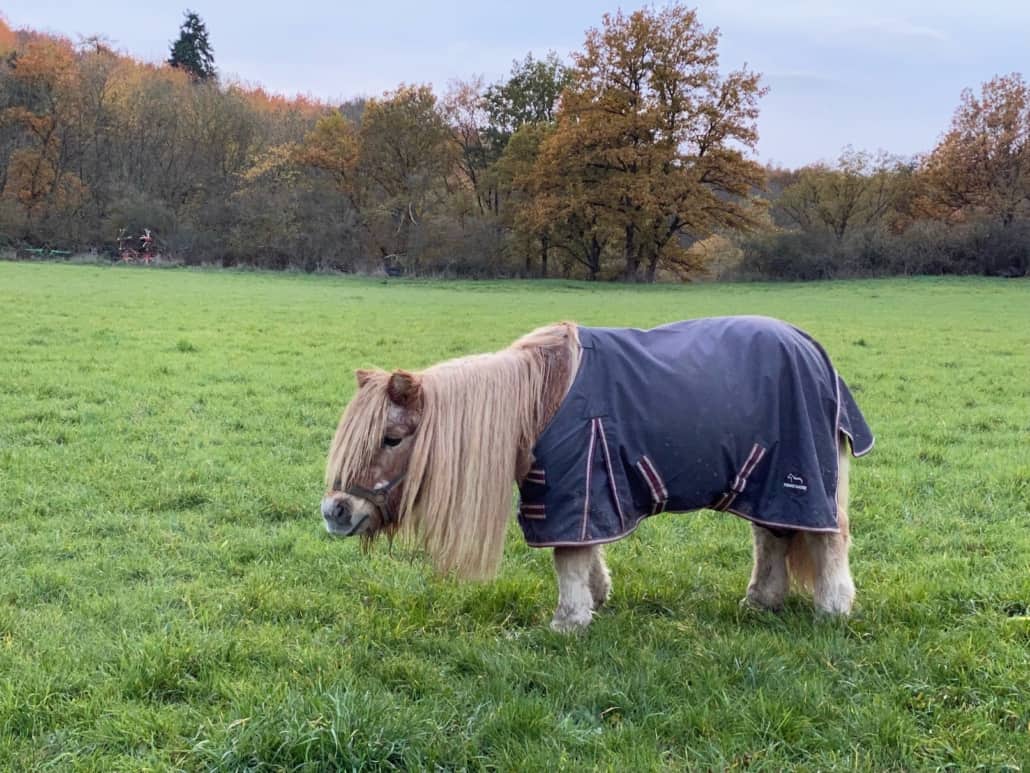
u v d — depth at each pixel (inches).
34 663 168.6
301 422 419.8
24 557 236.5
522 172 2235.5
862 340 808.3
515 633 191.8
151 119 2288.4
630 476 178.4
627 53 2021.4
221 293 1264.8
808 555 196.4
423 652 181.9
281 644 181.6
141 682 160.4
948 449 381.1
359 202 2389.3
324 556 242.7
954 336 866.8
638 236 2133.4
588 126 2010.3
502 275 2245.3
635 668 169.2
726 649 175.8
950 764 137.8
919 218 2363.4
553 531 174.7
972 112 2263.8
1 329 697.6
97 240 2154.3
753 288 1825.8
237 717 147.7
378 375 179.2
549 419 178.2
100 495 294.4
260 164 2317.9
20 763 137.9
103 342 652.1
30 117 2135.8
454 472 174.2
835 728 147.2
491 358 183.8
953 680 163.6
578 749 143.6
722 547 256.5
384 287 1680.6
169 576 227.5
